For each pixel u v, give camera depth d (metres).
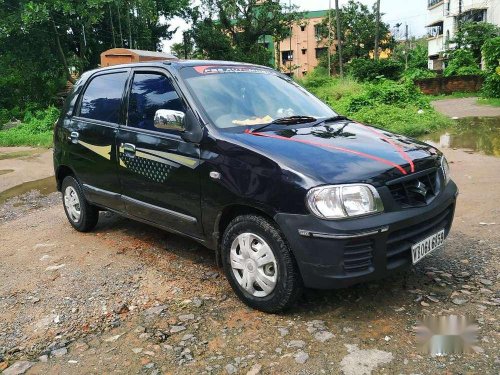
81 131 4.94
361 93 18.03
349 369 2.63
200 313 3.37
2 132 19.50
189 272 4.11
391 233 3.01
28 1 24.73
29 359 2.95
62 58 28.52
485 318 3.08
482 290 3.46
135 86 4.42
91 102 5.00
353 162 3.08
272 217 3.08
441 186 3.48
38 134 18.33
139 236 5.14
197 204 3.62
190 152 3.63
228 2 37.97
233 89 4.06
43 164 11.83
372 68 34.34
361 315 3.20
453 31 38.75
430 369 2.60
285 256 3.06
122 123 4.44
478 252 4.16
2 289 3.98
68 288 3.92
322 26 53.50
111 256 4.58
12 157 13.34
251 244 3.29
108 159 4.54
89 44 32.78
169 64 4.15
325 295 3.50
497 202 5.64
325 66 53.12
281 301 3.14
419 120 13.31
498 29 33.16
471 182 6.74
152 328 3.21
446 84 28.12
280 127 3.73
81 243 5.03
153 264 4.32
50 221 6.09
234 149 3.35
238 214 3.45
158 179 3.95
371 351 2.79
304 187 2.93
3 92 29.30
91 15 26.16
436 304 3.30
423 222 3.21
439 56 40.91
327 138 3.47
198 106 3.72
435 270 3.83
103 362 2.86
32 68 28.20
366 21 51.16
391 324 3.07
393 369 2.61
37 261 4.59
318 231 2.88
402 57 50.41
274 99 4.21
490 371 2.55
